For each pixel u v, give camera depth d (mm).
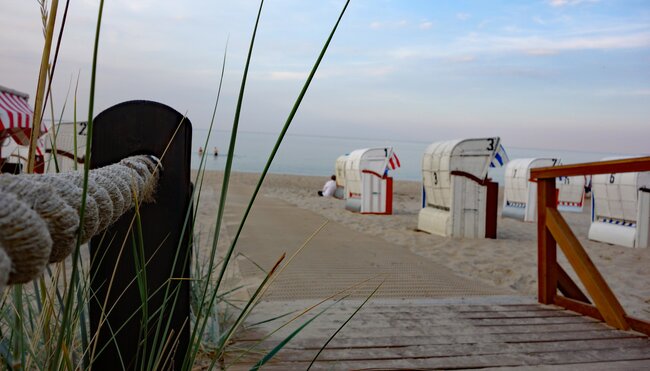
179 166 1868
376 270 5715
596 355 3076
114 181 1175
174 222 1869
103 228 983
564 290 4312
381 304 4168
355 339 3178
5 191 605
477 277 5855
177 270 1881
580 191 14211
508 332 3479
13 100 6723
